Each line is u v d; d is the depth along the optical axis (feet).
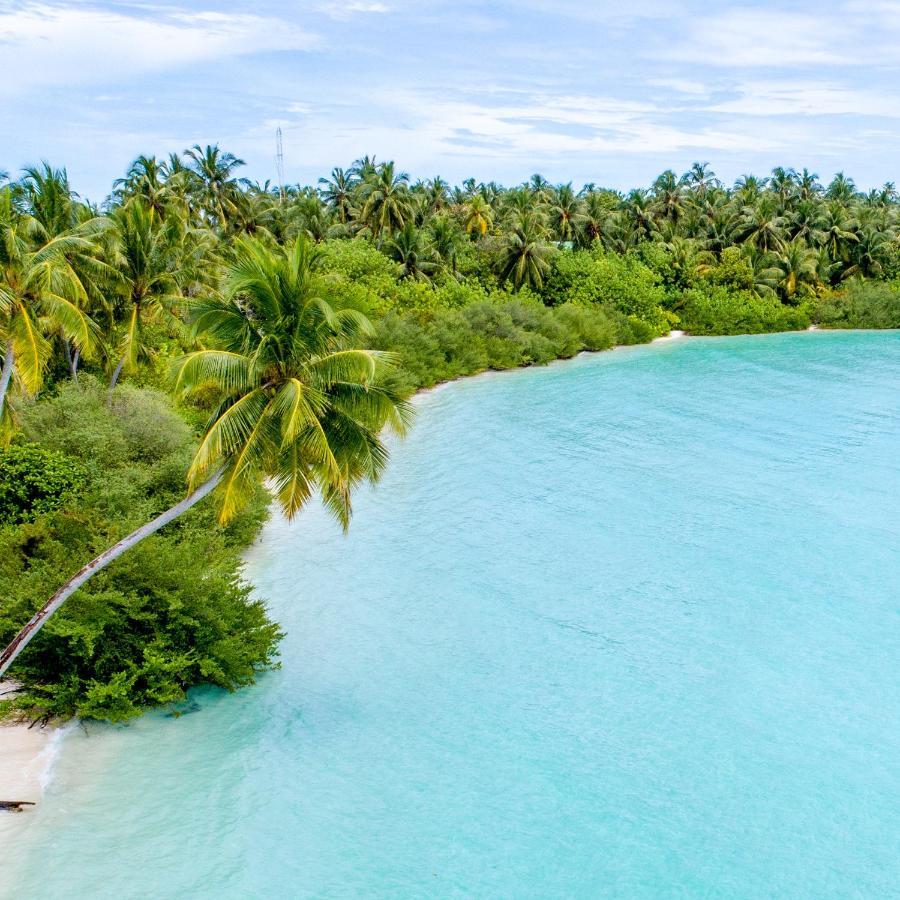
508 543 95.71
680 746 58.08
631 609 79.46
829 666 69.15
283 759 55.11
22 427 93.30
